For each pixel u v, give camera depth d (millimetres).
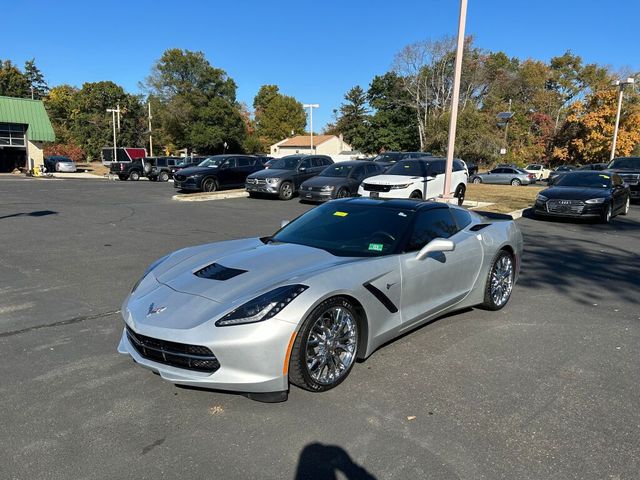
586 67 73250
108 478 2516
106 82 75125
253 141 75938
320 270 3535
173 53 69938
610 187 13438
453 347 4270
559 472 2586
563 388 3533
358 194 14734
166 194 19500
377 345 3840
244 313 3107
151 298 3490
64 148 68938
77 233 9891
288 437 2879
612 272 7312
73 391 3408
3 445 2785
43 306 5285
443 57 56188
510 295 5621
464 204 15812
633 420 3111
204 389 3449
